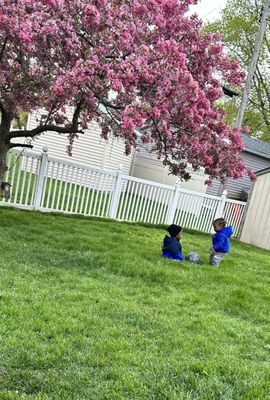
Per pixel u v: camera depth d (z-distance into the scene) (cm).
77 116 616
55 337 329
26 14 460
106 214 1003
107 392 264
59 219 861
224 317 440
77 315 377
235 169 661
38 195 895
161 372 299
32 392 257
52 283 461
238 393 284
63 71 502
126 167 1764
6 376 269
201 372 308
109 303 418
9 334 322
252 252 1045
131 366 304
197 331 389
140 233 888
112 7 502
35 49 532
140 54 501
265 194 1229
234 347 366
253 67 1319
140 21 538
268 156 1959
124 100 515
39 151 1557
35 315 361
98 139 1480
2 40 516
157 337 362
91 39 514
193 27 630
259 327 431
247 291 542
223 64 639
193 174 1620
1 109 617
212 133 630
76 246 644
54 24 470
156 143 666
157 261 635
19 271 479
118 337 348
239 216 1286
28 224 749
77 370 287
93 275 521
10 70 557
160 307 438
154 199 1059
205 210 1183
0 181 662
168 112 527
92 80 471
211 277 594
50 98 542
